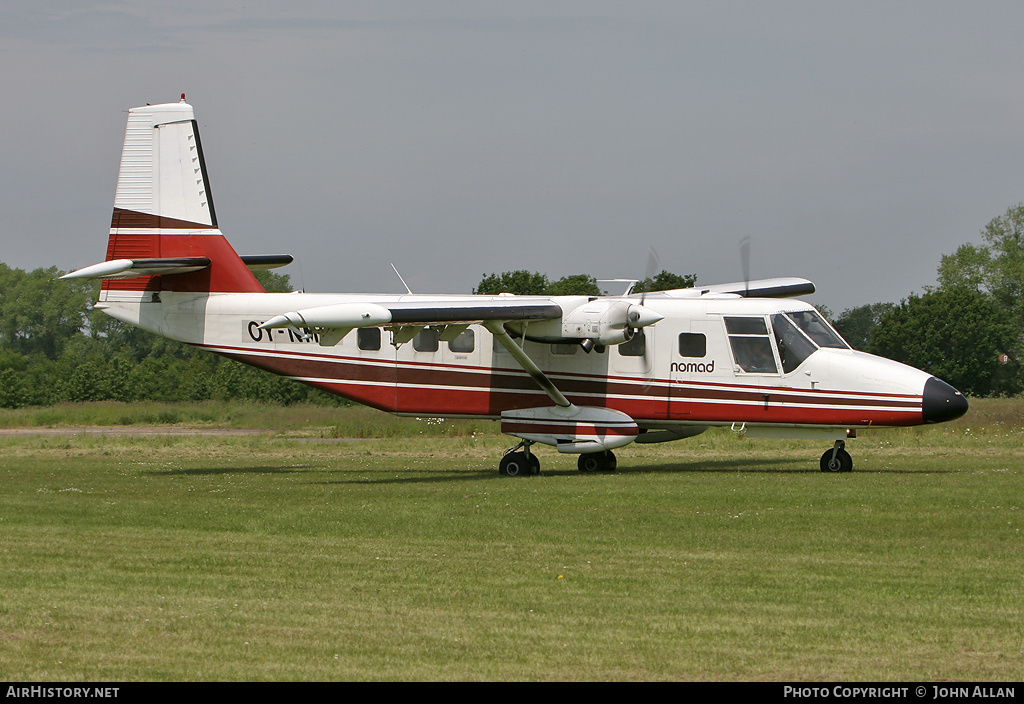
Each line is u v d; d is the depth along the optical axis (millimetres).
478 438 103875
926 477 60188
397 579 32469
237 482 63812
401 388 71688
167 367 177750
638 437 74000
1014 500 48906
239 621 27391
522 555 36469
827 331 68438
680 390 68438
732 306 68250
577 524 43500
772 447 89188
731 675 22969
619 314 64250
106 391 168250
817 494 51781
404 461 81250
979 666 23438
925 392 64500
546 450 91875
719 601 29312
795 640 25453
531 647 25078
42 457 85875
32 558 36125
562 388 69688
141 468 75125
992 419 111812
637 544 38531
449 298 69125
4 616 27891
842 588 30781
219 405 151000
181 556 36531
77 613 28234
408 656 24422
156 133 74125
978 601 29094
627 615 27875
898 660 23922
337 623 27156
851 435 67125
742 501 49750
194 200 73688
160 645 25328
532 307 63625
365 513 47375
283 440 105000
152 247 74125
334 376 72312
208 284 73750
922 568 33625
